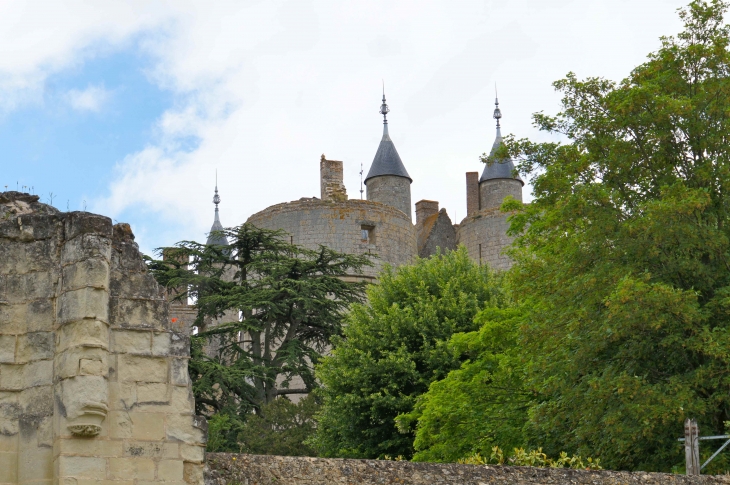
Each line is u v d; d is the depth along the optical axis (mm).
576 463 16703
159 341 11875
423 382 34375
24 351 11711
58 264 11852
